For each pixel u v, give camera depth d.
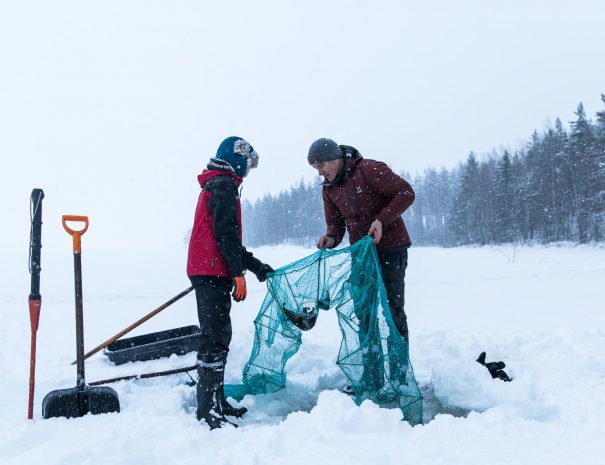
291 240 85.12
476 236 57.75
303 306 3.56
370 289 3.36
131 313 8.31
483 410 3.29
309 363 4.28
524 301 8.00
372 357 3.30
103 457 2.41
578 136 46.12
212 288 3.14
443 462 2.31
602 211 38.78
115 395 3.12
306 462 2.36
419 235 87.88
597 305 7.37
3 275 15.74
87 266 20.03
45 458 2.43
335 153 3.64
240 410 3.23
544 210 47.53
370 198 3.70
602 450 2.38
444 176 89.38
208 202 3.15
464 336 4.78
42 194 3.05
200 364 3.05
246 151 3.31
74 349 5.61
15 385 3.58
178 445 2.55
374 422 2.73
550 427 2.68
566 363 3.77
